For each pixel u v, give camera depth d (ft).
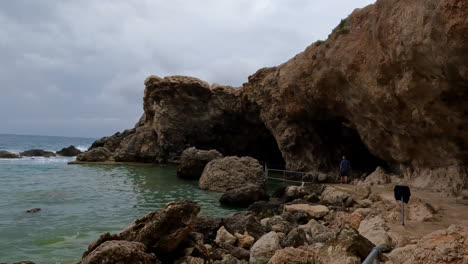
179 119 129.59
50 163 123.54
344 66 59.16
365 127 65.46
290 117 88.17
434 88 40.55
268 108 100.78
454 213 34.14
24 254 27.35
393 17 42.73
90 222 38.11
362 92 57.11
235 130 132.36
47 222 37.70
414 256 16.28
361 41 55.67
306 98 76.54
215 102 130.00
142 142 132.98
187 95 128.98
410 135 52.85
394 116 52.44
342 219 33.01
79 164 119.14
